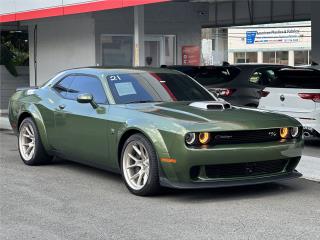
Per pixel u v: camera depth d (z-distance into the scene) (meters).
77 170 8.38
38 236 5.21
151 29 17.31
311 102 10.23
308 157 9.10
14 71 18.95
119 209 6.16
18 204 6.37
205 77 12.85
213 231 5.36
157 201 6.51
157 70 8.11
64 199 6.60
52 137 8.24
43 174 8.08
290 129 6.77
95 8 13.33
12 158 9.49
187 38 18.09
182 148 6.14
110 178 7.80
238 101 12.70
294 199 6.66
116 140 6.95
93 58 15.65
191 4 18.06
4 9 16.83
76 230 5.40
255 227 5.49
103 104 7.36
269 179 6.58
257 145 6.44
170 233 5.30
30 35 18.44
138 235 5.24
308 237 5.19
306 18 18.97
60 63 17.00
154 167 6.45
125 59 16.55
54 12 14.79
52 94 8.45
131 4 12.22
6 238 5.16
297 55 53.56
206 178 6.30
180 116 6.50
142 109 6.89
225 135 6.29
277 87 10.87
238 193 6.94
